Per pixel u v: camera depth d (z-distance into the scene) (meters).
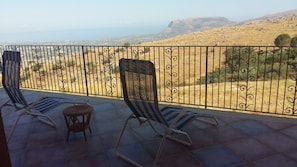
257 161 2.37
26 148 2.78
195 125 3.25
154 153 2.60
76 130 2.90
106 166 2.40
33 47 6.35
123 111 3.89
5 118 3.72
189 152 2.59
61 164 2.45
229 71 8.85
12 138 3.04
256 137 2.85
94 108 4.07
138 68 2.24
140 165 2.37
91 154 2.63
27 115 3.82
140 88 2.32
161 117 2.37
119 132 3.14
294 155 2.44
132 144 2.81
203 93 6.53
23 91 5.39
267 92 6.08
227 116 3.49
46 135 3.11
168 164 2.38
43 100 3.59
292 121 3.25
